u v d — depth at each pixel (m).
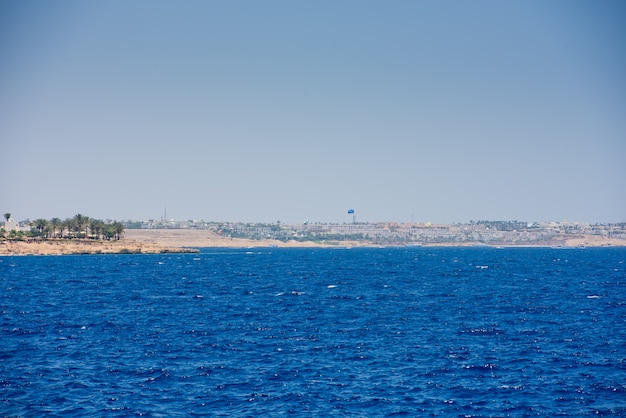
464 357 89.69
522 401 69.56
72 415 64.88
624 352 93.06
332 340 102.94
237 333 109.81
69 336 106.56
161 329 114.12
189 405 68.06
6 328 115.12
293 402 69.00
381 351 93.94
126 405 67.94
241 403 68.69
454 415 65.25
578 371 81.75
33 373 80.44
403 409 66.94
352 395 71.44
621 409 67.06
